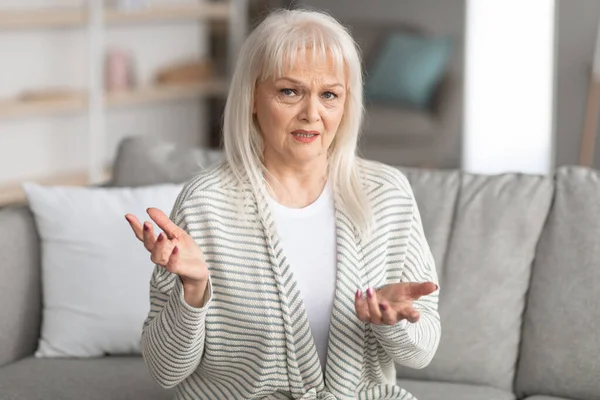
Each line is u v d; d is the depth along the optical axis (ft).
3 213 9.77
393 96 18.81
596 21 17.20
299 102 6.93
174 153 10.57
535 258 8.93
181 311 6.49
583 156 17.60
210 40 21.83
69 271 9.49
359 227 7.25
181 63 21.34
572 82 17.53
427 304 7.35
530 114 17.93
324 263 7.22
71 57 18.90
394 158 18.98
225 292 7.05
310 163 7.22
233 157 7.26
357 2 18.78
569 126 17.67
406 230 7.39
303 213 7.27
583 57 17.38
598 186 8.87
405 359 6.98
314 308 7.16
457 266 8.98
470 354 8.86
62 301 9.48
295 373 7.07
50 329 9.45
